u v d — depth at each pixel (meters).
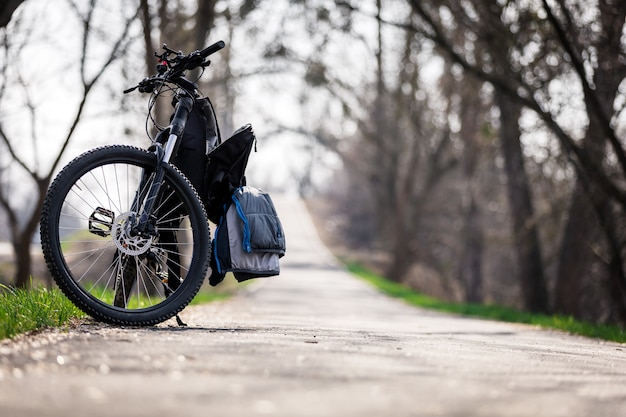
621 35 21.22
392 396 3.78
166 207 7.44
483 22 24.17
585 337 13.48
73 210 6.93
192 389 3.72
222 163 7.55
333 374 4.37
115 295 7.23
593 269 30.47
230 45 31.11
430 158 62.00
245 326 8.48
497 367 5.19
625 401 4.14
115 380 3.92
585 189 25.56
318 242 104.75
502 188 57.66
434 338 8.16
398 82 50.91
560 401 3.96
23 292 8.16
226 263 7.39
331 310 22.83
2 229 30.84
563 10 21.12
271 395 3.64
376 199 66.38
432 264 73.06
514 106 30.00
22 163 22.89
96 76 21.61
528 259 31.97
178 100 7.82
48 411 3.16
